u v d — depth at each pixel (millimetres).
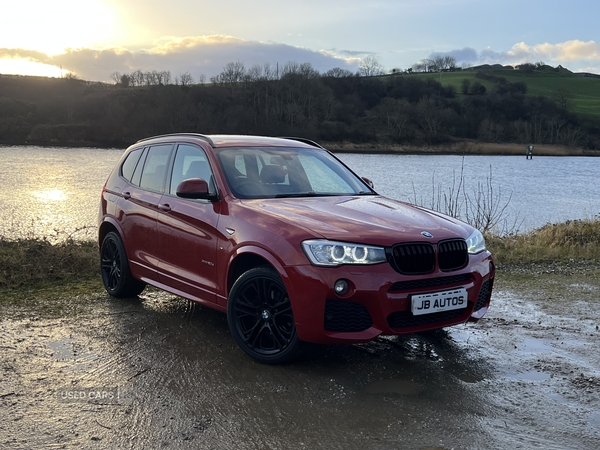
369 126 115125
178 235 4789
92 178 34250
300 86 117750
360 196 4934
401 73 176375
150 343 4469
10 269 6758
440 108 120812
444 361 4207
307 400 3455
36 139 86438
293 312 3771
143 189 5465
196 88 113688
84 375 3795
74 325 4914
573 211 24344
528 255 9461
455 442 2969
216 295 4422
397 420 3207
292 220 3965
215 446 2885
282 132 104688
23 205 21312
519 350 4508
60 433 3002
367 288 3631
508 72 180375
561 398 3584
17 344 4383
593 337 4887
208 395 3508
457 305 3922
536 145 113500
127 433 3010
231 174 4645
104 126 92938
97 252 8180
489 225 13336
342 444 2922
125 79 116500
